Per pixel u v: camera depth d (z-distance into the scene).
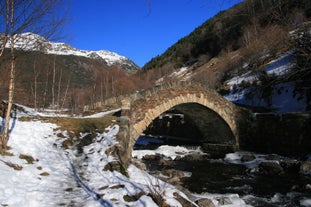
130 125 12.05
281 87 23.44
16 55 8.29
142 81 60.75
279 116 17.09
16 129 10.63
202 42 64.81
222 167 14.35
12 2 7.62
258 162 15.03
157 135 28.78
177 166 14.52
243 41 37.38
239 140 19.14
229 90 29.70
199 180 11.62
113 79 53.88
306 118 15.56
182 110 18.17
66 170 8.08
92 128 13.34
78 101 38.34
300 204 8.50
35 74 23.20
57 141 11.17
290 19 9.46
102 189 6.70
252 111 20.56
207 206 7.45
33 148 9.28
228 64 37.62
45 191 6.26
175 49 83.56
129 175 8.41
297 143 15.74
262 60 29.47
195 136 24.08
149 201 5.75
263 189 10.27
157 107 13.63
